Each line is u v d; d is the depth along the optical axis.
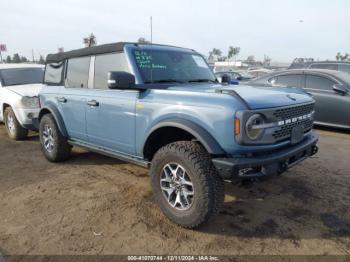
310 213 3.43
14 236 3.04
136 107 3.53
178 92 3.20
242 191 3.99
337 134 7.03
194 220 3.00
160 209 3.47
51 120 5.02
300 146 3.28
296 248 2.82
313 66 11.17
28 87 7.04
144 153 3.58
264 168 2.84
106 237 3.01
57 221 3.31
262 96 3.06
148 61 3.87
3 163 5.25
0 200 3.83
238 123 2.71
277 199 3.77
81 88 4.48
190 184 3.02
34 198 3.87
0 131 7.87
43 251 2.80
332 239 2.95
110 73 3.25
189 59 4.48
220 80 4.75
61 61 4.96
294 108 3.22
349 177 4.42
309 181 4.29
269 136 2.89
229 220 3.30
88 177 4.56
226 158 2.84
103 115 4.02
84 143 4.63
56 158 5.11
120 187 4.18
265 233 3.05
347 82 6.97
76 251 2.80
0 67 7.70
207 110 2.89
